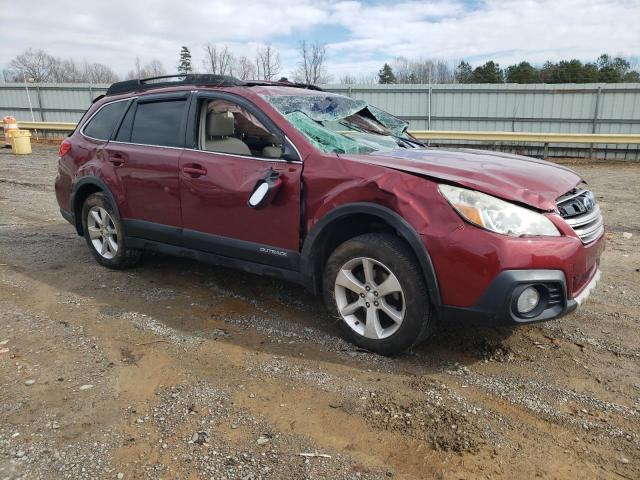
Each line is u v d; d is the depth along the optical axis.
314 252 3.51
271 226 3.68
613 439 2.57
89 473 2.32
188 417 2.72
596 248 3.29
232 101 4.04
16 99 23.22
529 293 2.92
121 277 4.91
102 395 2.92
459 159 3.60
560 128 16.95
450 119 17.97
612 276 5.01
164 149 4.37
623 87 15.98
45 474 2.31
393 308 3.29
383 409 2.79
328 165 3.40
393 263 3.15
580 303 3.12
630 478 2.30
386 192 3.12
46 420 2.69
